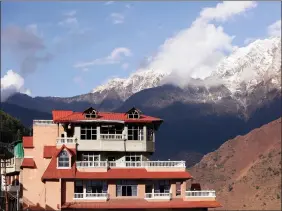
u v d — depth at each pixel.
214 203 102.25
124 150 106.19
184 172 103.94
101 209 100.00
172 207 101.00
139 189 102.56
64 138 104.81
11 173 119.19
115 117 107.31
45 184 100.88
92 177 100.62
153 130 109.25
